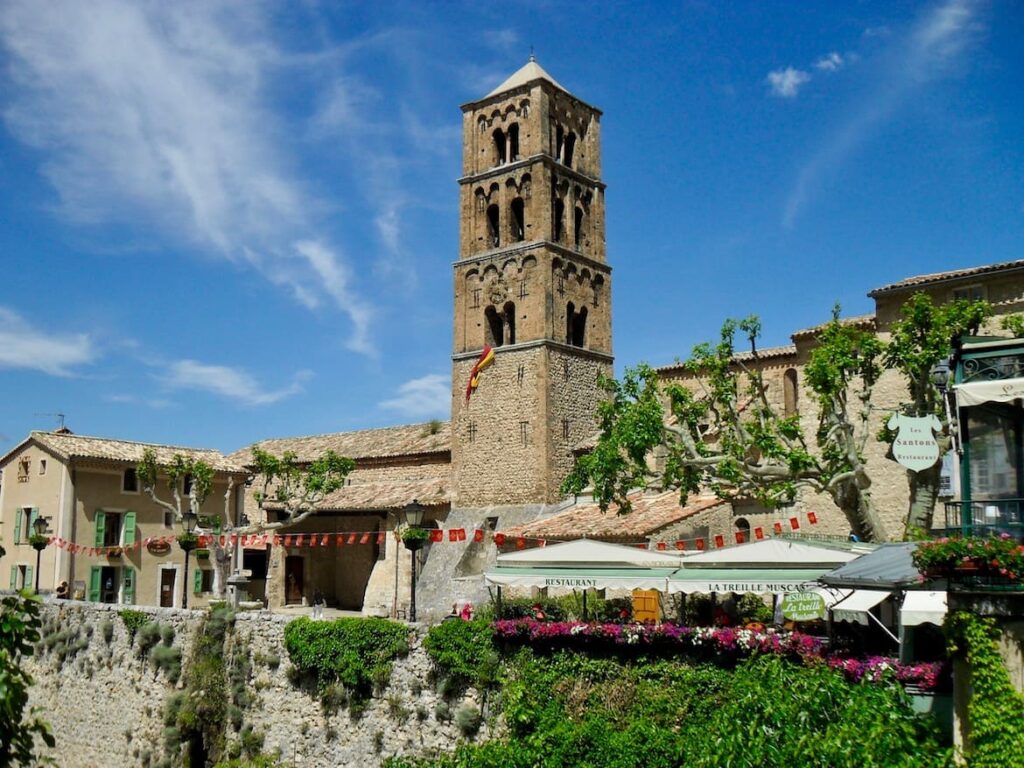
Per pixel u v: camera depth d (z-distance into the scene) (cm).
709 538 4072
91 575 5259
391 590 5272
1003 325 3025
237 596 3725
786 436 3144
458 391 5622
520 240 5675
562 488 3478
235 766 3238
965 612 1684
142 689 3738
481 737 2794
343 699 3136
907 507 3944
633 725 2261
